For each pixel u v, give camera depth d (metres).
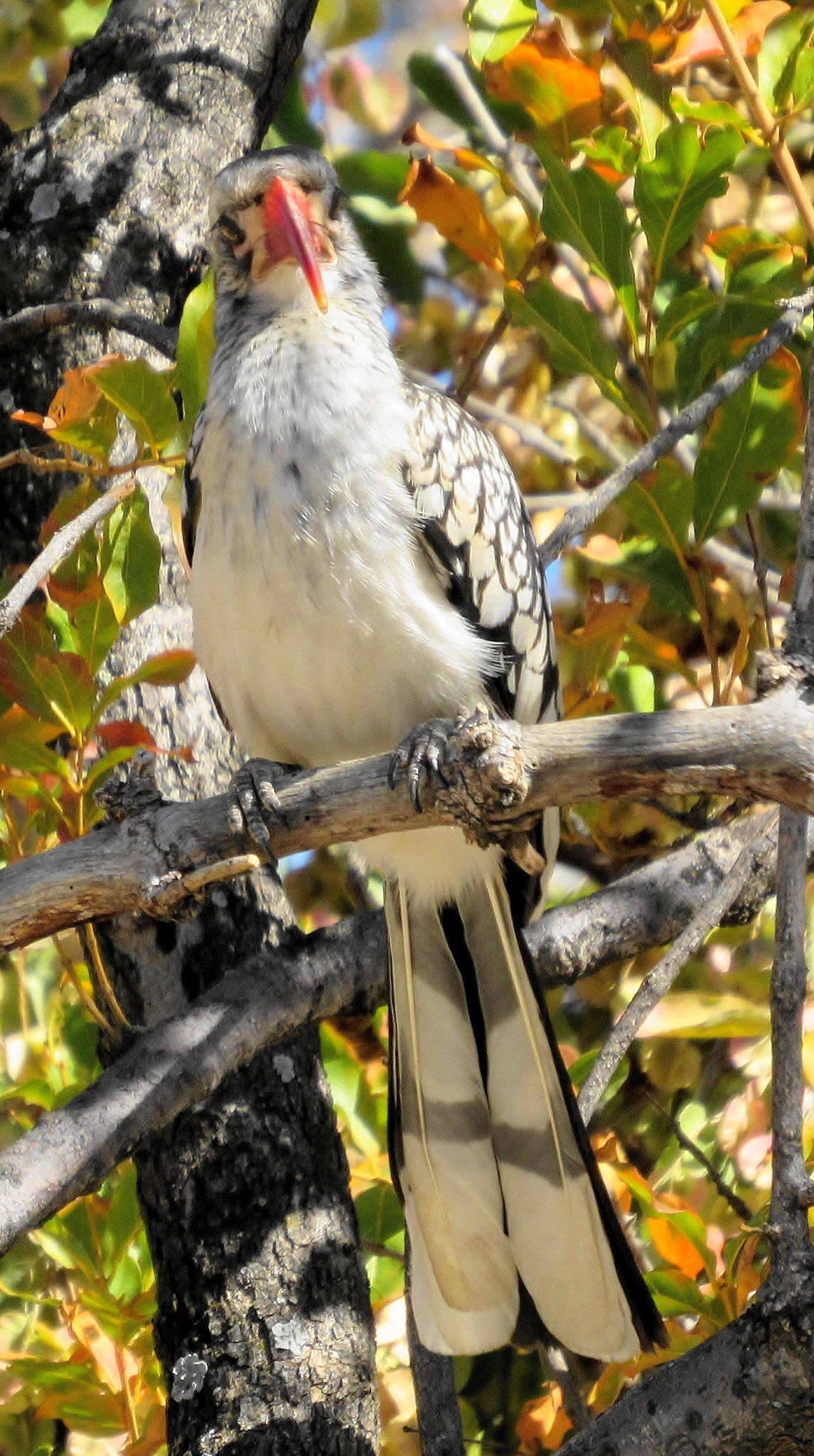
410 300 10.77
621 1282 6.88
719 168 7.62
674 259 9.35
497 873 7.48
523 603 7.74
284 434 6.97
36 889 5.92
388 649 7.06
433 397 7.55
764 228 9.93
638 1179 7.23
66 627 7.12
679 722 5.43
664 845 8.94
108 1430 7.53
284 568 6.94
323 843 6.08
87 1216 7.86
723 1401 5.75
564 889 9.85
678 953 6.76
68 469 7.00
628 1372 7.51
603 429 11.03
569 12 8.42
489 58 8.22
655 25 8.41
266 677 7.21
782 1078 5.72
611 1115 8.96
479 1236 7.12
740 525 9.99
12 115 12.35
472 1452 8.47
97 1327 7.71
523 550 7.80
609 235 7.75
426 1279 7.07
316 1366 7.12
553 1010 9.52
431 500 7.20
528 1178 7.12
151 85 8.91
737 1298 6.89
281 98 9.59
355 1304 7.36
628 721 5.48
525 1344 6.91
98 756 7.55
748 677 9.27
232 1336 7.16
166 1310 7.32
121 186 8.69
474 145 10.43
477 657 7.24
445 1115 7.31
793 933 5.75
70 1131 6.52
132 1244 8.21
